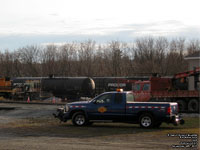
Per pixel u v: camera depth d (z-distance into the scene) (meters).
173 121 18.69
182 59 76.25
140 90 34.22
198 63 38.84
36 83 51.84
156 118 18.81
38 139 15.12
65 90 49.09
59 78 50.16
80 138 15.38
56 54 87.75
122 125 20.94
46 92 50.78
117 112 19.47
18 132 17.66
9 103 44.69
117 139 15.04
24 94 53.06
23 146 13.23
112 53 84.31
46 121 23.62
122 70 80.06
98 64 84.31
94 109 19.92
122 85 46.91
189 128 19.08
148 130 18.14
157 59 78.06
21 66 90.62
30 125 21.00
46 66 87.06
